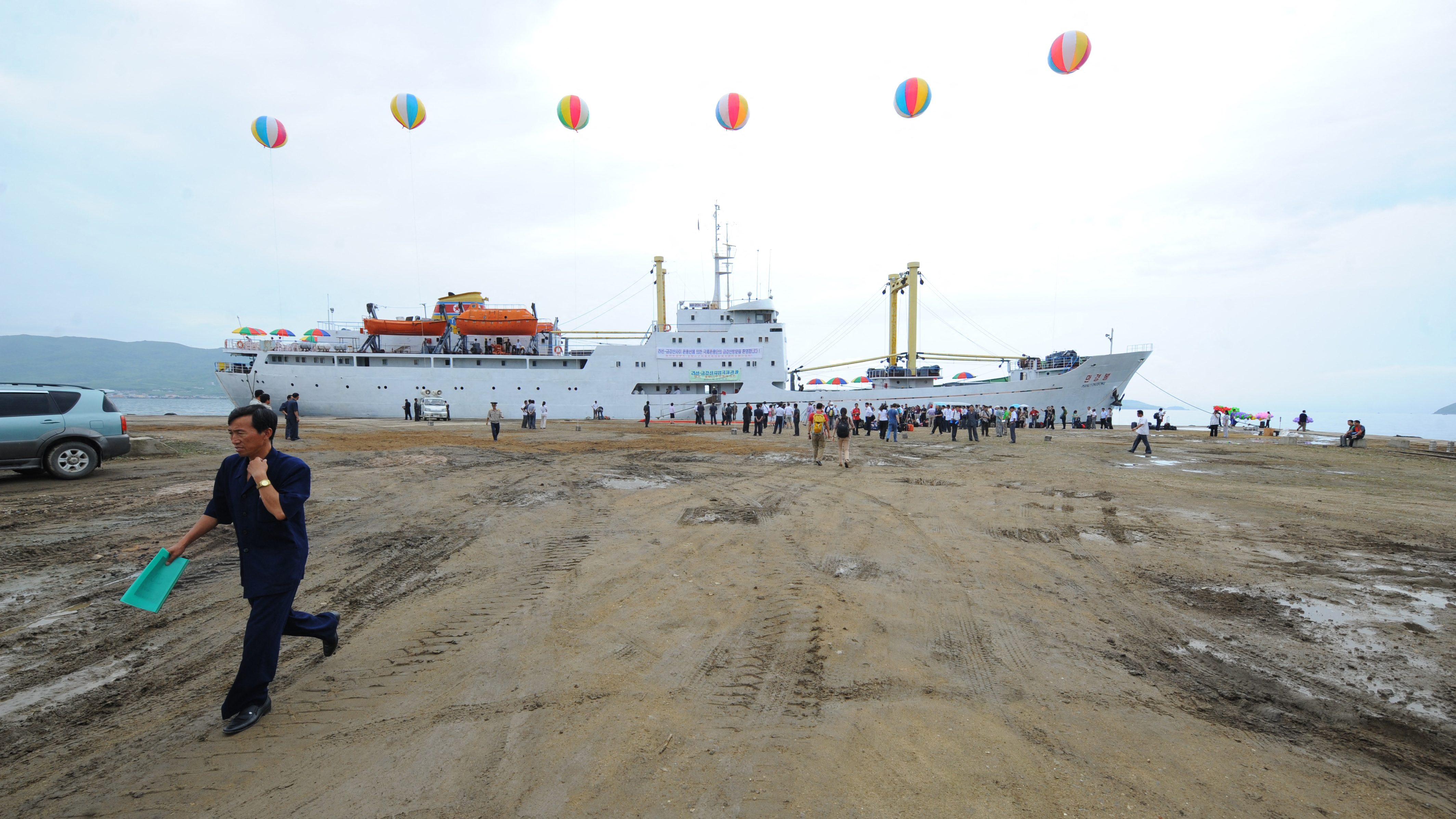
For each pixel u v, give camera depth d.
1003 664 4.08
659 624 4.75
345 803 2.63
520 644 4.36
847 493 11.12
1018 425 34.47
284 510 3.23
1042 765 2.91
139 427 26.75
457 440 21.00
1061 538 7.84
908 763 2.91
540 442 21.50
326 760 2.96
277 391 38.78
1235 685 3.84
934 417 29.89
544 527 8.07
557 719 3.32
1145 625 4.86
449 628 4.65
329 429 26.67
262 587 3.26
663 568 6.29
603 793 2.68
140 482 10.31
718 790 2.70
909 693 3.65
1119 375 42.69
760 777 2.79
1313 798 2.68
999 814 2.54
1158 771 2.87
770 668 3.98
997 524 8.61
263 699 3.36
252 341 39.47
